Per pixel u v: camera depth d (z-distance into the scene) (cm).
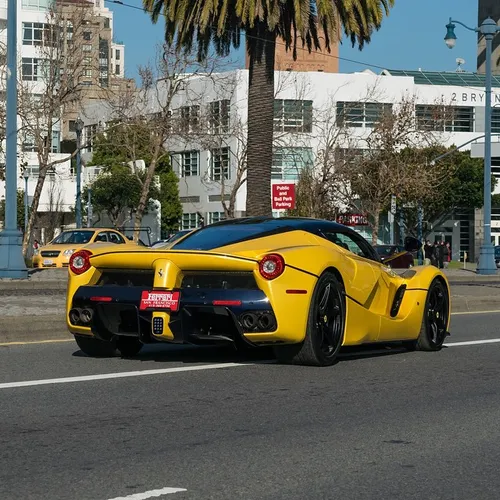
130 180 6494
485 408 771
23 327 1214
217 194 6775
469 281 3384
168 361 993
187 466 564
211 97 6047
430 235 7700
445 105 6619
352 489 526
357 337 977
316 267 898
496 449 630
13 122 2511
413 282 1103
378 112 6406
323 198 5553
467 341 1265
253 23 2598
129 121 4828
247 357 1027
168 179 6944
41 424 675
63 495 500
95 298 914
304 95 6209
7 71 2505
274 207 2405
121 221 6881
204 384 850
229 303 863
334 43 2748
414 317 1088
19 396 782
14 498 493
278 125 5775
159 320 884
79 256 936
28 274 2775
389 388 854
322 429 676
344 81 6731
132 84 5594
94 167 6825
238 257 869
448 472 569
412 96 6712
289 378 888
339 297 940
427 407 771
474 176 6981
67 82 4416
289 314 873
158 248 927
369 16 2716
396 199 5844
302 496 509
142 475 542
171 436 643
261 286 865
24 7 7625
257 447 617
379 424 699
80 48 4422
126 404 753
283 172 6369
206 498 500
